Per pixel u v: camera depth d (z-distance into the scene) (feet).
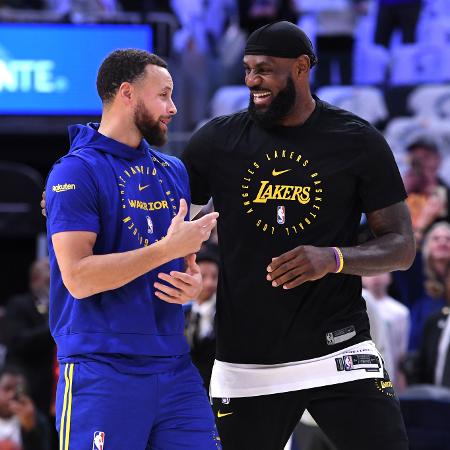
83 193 38.40
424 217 92.02
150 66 40.06
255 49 42.88
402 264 42.96
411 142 96.89
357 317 43.98
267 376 43.68
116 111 40.19
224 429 44.65
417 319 88.28
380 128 99.55
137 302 38.88
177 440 39.32
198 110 105.81
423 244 89.97
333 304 43.32
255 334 43.68
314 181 43.34
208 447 39.58
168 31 84.02
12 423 73.92
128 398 38.19
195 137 45.14
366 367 43.27
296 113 43.57
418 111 99.45
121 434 38.01
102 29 83.92
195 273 40.34
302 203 43.39
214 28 130.41
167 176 41.68
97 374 38.04
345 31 121.80
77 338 38.52
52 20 84.74
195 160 44.96
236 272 43.93
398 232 43.47
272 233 43.45
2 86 85.35
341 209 43.68
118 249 39.29
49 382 81.51
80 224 38.09
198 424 39.68
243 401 44.11
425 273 86.99
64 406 38.45
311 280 41.83
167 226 40.70
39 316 83.92
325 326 43.19
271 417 43.88
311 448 56.08
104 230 39.09
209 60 117.91
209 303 63.00
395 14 115.24
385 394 43.32
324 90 103.91
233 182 44.06
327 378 43.04
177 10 120.37
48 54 84.79
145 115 39.88
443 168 93.86
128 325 38.58
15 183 88.02
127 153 40.11
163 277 38.91
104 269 37.19
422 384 76.23
